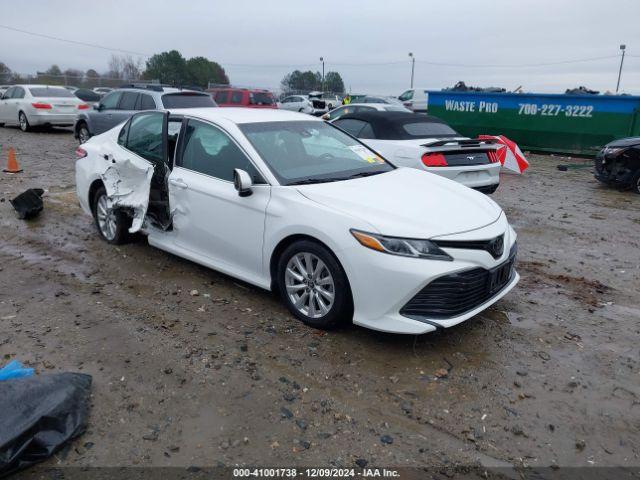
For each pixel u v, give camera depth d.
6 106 19.02
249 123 4.86
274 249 4.29
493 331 4.27
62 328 4.19
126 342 3.99
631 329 4.36
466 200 4.36
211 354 3.83
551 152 15.67
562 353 3.96
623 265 5.90
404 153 7.63
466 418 3.20
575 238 6.95
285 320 4.36
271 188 4.30
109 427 3.06
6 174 10.53
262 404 3.29
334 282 3.95
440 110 17.19
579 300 4.92
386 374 3.63
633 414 3.27
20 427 2.75
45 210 7.78
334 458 2.86
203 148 4.93
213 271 5.40
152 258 5.75
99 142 6.30
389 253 3.66
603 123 14.57
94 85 47.47
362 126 8.44
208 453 2.88
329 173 4.64
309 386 3.48
